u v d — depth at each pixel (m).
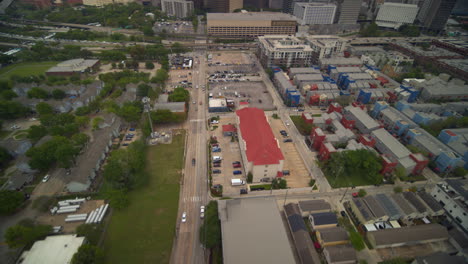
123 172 115.94
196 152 144.88
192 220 105.31
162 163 136.00
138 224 103.06
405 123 158.25
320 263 84.88
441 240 97.12
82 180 114.88
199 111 186.38
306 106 197.50
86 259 81.25
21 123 167.88
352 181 126.81
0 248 92.38
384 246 94.00
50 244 91.00
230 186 122.81
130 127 165.50
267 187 122.31
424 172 133.88
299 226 96.94
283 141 156.25
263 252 83.44
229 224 92.62
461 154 138.00
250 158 121.69
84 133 150.38
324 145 137.00
